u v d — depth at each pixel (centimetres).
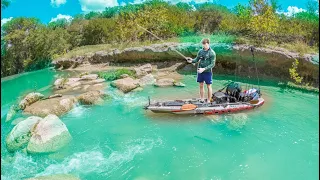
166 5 1900
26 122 673
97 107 870
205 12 1788
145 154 585
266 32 1217
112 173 525
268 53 1059
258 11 1334
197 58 771
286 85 1004
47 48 2638
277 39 1181
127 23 1831
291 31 1201
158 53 1436
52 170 541
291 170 516
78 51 1964
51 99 898
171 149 600
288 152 576
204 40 746
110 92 993
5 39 2772
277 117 740
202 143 620
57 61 1886
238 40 1202
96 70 1576
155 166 541
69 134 661
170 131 683
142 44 1602
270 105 823
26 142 646
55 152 611
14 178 521
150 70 1345
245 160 552
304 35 1160
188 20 1748
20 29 2898
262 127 687
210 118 745
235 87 802
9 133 678
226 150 589
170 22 1692
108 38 2325
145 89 1044
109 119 774
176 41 1498
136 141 642
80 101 900
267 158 557
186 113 759
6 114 897
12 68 2806
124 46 1669
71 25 3175
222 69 1237
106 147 623
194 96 932
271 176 499
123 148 614
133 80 1108
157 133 676
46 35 2678
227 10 1812
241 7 1452
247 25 1310
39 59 2659
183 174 513
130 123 741
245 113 770
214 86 1055
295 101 852
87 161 569
